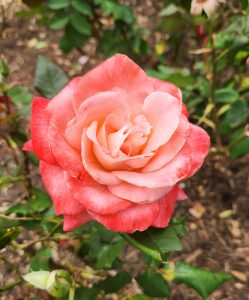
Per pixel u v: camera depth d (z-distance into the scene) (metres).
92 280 0.66
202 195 0.76
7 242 0.51
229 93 0.68
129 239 0.46
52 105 0.44
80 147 0.42
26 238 0.69
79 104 0.44
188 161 0.43
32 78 0.91
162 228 0.46
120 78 0.44
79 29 0.76
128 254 0.71
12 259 0.69
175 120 0.43
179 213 0.75
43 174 0.44
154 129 0.43
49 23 0.79
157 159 0.43
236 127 0.72
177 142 0.43
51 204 0.57
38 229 0.63
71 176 0.42
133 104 0.44
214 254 0.72
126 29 0.83
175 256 0.71
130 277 0.56
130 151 0.42
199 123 0.69
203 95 0.70
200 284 0.55
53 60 0.95
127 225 0.42
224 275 0.55
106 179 0.42
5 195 0.75
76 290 0.54
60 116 0.43
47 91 0.58
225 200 0.76
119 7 0.77
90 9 0.77
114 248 0.54
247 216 0.75
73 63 0.94
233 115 0.70
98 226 0.54
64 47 0.80
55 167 0.44
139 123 0.43
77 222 0.45
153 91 0.45
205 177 0.78
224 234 0.73
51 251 0.62
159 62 0.85
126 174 0.42
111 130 0.43
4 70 0.59
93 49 0.96
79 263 0.67
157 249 0.45
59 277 0.48
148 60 0.90
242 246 0.72
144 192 0.42
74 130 0.42
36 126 0.44
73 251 0.62
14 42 0.98
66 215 0.44
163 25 0.77
